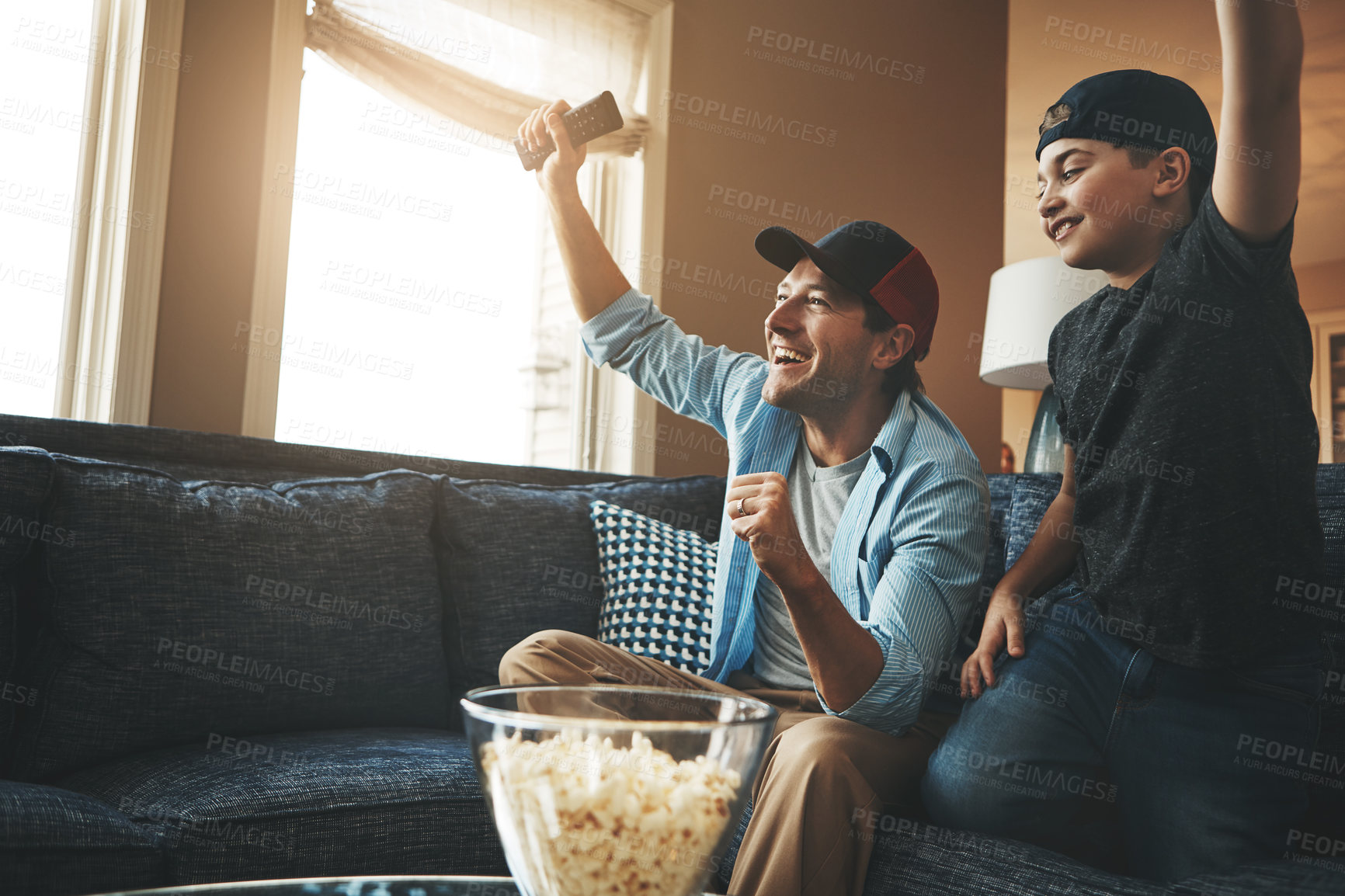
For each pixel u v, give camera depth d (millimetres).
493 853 1204
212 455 1689
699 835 483
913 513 1295
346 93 2484
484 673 1650
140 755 1283
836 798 1006
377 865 1121
